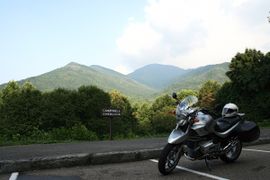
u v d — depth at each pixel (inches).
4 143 551.8
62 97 1352.1
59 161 345.7
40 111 1301.7
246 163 346.6
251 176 296.4
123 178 300.7
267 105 1348.4
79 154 358.0
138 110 3459.6
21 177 309.0
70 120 1309.1
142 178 298.5
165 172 303.6
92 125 1337.4
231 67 1533.0
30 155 373.1
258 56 1512.1
